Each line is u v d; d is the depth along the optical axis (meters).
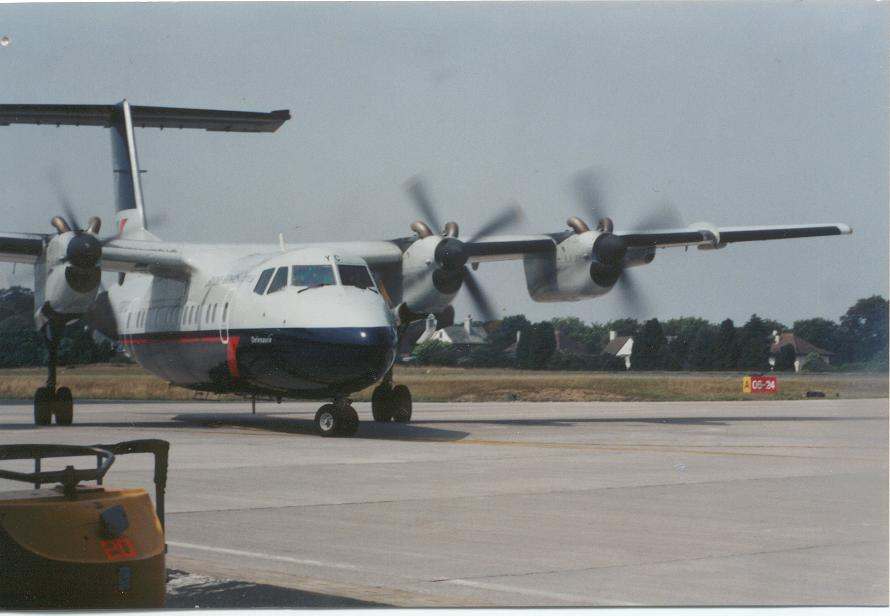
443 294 55.59
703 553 20.73
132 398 111.12
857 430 56.28
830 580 18.41
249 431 54.47
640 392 120.12
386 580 18.31
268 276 50.84
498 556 20.39
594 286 58.44
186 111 67.62
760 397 116.00
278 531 23.03
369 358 46.78
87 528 11.57
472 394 114.38
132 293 64.94
